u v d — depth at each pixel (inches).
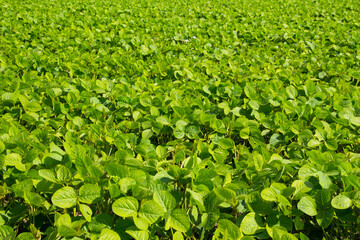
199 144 96.3
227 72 171.0
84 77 167.2
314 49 225.5
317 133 105.7
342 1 463.8
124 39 243.9
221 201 73.1
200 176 77.0
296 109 121.9
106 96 140.1
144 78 156.6
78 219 71.4
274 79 165.8
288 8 404.5
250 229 68.4
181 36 260.2
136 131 118.2
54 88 131.7
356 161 89.0
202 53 216.5
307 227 81.7
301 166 87.9
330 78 175.3
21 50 201.8
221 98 142.4
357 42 248.2
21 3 391.5
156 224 67.9
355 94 140.6
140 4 408.2
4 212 74.6
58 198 67.7
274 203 75.8
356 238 86.1
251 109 127.5
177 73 171.3
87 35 253.1
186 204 79.6
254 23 311.0
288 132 111.1
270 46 242.8
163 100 128.6
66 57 191.8
